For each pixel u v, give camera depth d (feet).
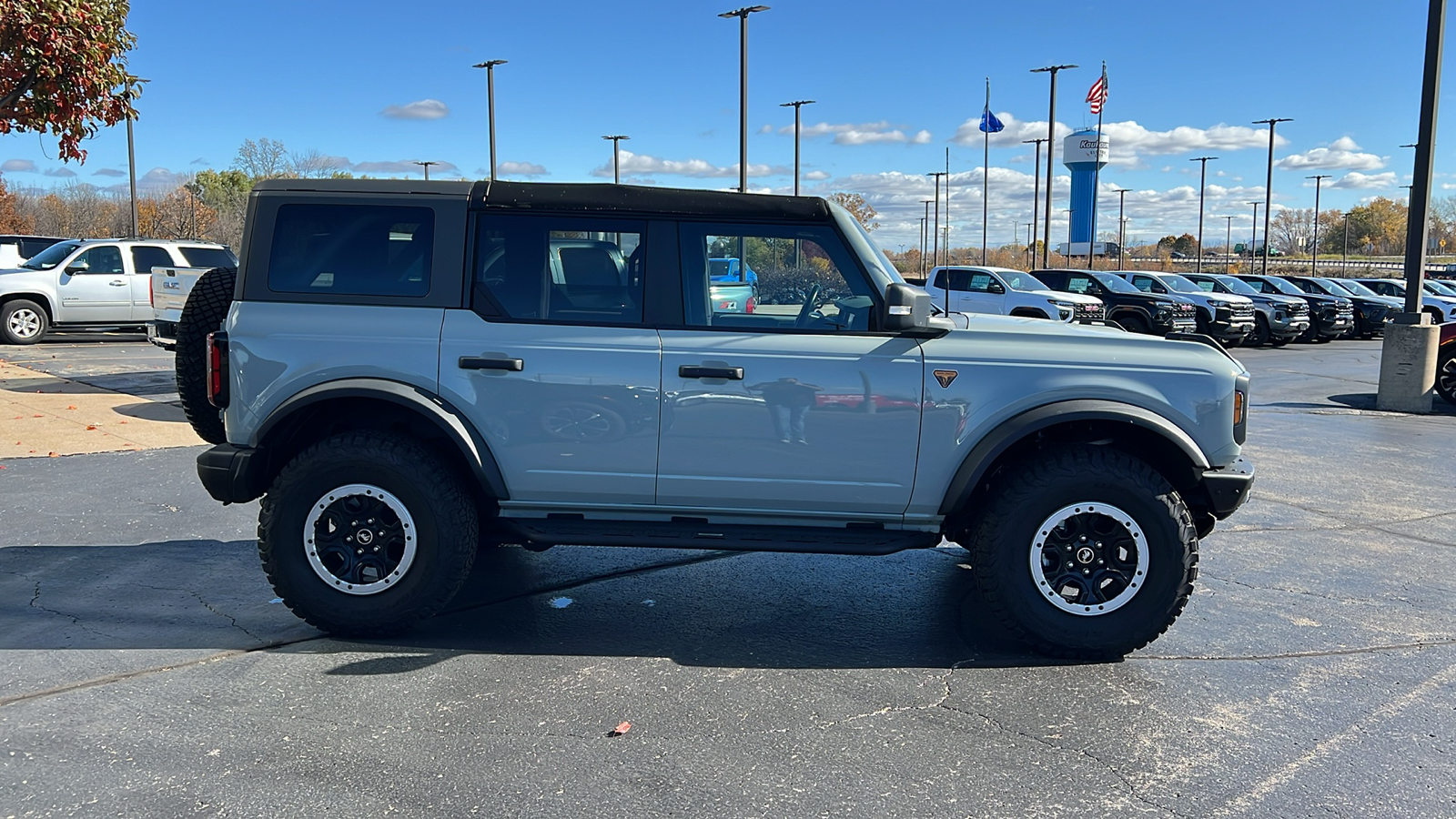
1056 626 14.57
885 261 15.87
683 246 14.92
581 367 14.66
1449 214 411.95
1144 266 264.52
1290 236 441.27
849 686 13.75
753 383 14.61
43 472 25.79
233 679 13.53
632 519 15.35
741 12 91.04
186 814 10.12
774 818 10.24
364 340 14.71
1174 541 14.33
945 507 14.84
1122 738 12.23
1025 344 14.85
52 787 10.57
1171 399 14.67
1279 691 13.76
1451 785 11.15
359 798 10.50
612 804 10.47
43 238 72.64
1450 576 19.31
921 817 10.32
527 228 14.88
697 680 13.88
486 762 11.35
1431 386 42.80
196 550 19.44
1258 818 10.40
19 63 30.12
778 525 15.25
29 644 14.57
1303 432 37.14
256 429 14.80
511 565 19.35
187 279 34.96
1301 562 20.13
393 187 14.92
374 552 14.82
